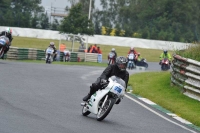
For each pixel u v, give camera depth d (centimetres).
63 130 2753
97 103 3281
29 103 3684
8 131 2542
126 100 4528
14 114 3111
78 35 16050
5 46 6931
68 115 3344
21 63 7862
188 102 4562
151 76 6638
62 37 16388
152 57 17850
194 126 3575
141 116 3725
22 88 4534
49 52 10069
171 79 5491
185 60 5006
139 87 5441
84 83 5616
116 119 3444
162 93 5072
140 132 3028
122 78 3362
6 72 5778
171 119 3759
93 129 2903
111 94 3272
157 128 3272
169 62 10831
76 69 8025
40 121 2969
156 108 4250
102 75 3341
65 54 12850
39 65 7906
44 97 4122
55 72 6681
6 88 4403
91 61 14338
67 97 4291
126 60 3331
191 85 4859
